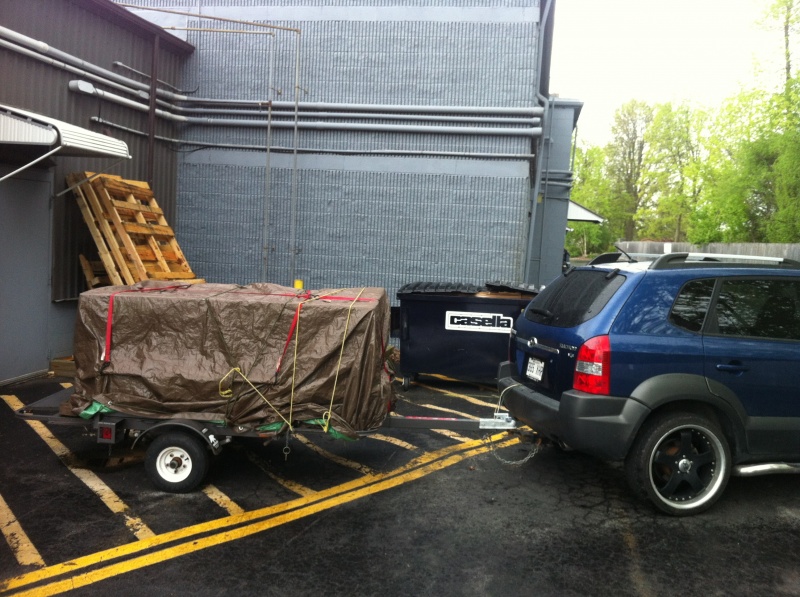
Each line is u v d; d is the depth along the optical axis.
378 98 9.88
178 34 10.15
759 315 4.54
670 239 49.41
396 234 9.98
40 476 4.96
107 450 5.54
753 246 24.84
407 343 8.06
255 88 10.04
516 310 7.82
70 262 8.27
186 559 3.74
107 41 8.57
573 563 3.77
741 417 4.39
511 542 4.02
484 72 9.69
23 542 3.91
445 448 5.88
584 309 4.56
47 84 7.59
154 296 4.79
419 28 9.76
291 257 10.12
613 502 4.68
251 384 4.63
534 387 4.95
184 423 4.61
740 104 26.05
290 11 9.93
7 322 7.32
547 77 11.89
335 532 4.12
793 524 4.32
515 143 9.71
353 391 4.67
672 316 4.38
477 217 9.83
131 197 8.41
